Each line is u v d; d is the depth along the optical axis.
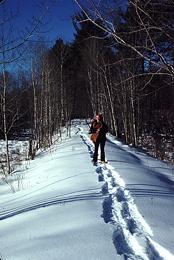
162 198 9.66
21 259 5.95
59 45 44.94
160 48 5.15
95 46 32.34
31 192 12.49
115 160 17.09
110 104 39.53
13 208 10.69
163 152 24.97
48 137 32.06
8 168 18.47
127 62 15.01
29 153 23.70
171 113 32.03
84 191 10.53
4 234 7.88
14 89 25.08
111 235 6.73
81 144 25.12
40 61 33.66
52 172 15.14
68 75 52.62
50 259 5.78
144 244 6.34
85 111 61.91
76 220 7.72
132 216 8.12
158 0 4.73
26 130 45.16
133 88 26.19
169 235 6.78
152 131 35.16
